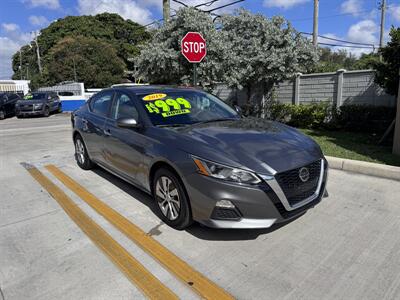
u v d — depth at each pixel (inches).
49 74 1513.3
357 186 184.4
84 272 108.9
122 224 143.4
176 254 118.3
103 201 171.0
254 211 112.8
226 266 110.0
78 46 1507.1
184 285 100.9
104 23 1961.1
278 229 134.3
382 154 246.7
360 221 140.5
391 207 154.3
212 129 143.9
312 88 423.5
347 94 387.9
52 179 213.3
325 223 139.1
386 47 293.1
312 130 390.9
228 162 115.2
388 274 103.3
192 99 177.8
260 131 143.9
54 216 154.3
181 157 125.3
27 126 559.8
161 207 143.0
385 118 343.3
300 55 398.6
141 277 105.4
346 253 115.9
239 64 389.1
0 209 164.9
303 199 123.9
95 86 1507.1
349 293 95.0
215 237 129.3
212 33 360.2
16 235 136.2
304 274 104.6
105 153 188.7
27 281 105.0
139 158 150.8
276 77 395.9
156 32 393.7
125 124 150.3
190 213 128.0
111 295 97.0
